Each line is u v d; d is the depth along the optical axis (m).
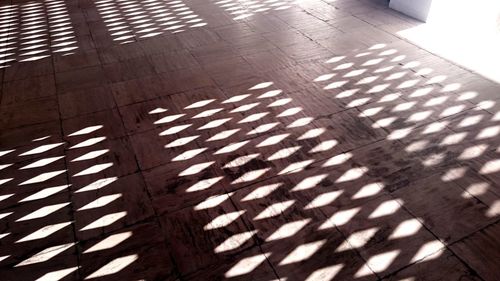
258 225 1.57
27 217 1.63
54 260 1.46
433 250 1.45
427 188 1.72
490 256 1.42
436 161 1.87
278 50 2.96
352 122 2.16
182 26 3.40
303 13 3.64
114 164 1.90
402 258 1.43
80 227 1.58
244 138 2.06
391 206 1.64
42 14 3.70
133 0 3.99
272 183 1.77
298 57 2.86
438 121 2.15
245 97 2.40
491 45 2.98
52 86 2.56
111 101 2.39
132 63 2.82
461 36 3.13
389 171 1.82
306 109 2.28
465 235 1.51
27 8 3.84
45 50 3.04
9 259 1.46
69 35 3.27
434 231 1.53
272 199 1.69
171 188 1.76
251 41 3.11
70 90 2.51
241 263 1.43
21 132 2.13
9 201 1.71
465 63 2.74
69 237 1.54
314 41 3.09
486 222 1.56
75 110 2.31
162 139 2.06
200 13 3.66
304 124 2.15
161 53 2.95
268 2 3.91
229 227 1.57
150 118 2.23
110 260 1.45
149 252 1.48
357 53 2.90
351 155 1.92
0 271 1.42
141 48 3.03
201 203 1.68
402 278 1.36
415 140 2.01
